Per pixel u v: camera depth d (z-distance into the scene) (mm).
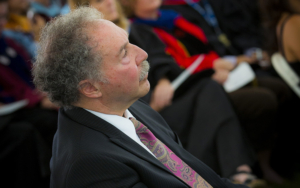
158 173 2422
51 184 2539
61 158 2340
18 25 6492
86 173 2215
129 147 2432
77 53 2334
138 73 2518
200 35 6266
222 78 5863
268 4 6438
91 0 4668
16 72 5848
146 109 3105
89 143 2320
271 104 5660
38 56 2479
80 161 2223
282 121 6500
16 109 5309
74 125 2459
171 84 5336
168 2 6812
